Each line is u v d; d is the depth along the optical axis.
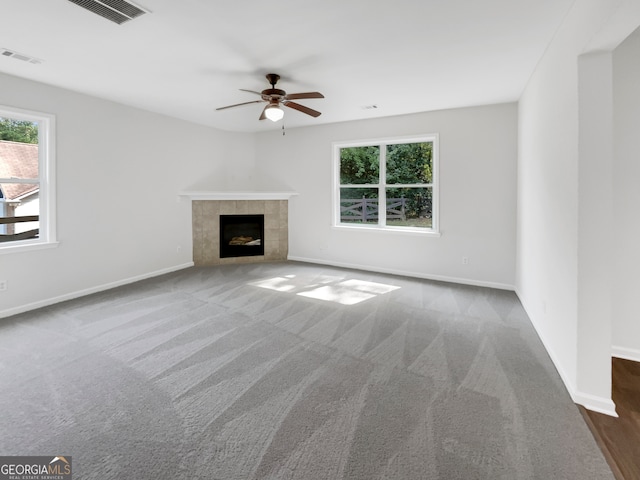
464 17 2.33
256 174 6.45
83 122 4.02
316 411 1.93
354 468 1.52
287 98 3.35
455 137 4.63
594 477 1.48
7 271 3.42
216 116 5.16
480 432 1.76
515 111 4.27
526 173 3.68
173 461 1.56
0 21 2.37
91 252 4.18
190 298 4.00
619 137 2.58
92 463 1.54
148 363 2.47
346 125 5.46
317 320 3.34
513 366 2.45
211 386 2.18
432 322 3.30
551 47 2.66
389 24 2.42
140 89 3.87
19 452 1.60
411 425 1.81
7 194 3.56
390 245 5.25
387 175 5.44
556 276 2.48
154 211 5.00
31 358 2.53
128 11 2.25
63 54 2.92
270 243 6.21
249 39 2.65
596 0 1.76
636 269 2.60
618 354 2.70
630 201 2.58
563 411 1.94
